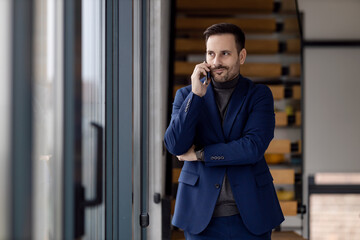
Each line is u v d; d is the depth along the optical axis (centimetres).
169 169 433
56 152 107
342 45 574
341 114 574
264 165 187
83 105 142
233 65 183
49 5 107
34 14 75
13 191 73
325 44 575
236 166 179
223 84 186
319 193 568
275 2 527
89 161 154
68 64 108
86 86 151
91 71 164
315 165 572
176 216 181
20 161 73
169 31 491
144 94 318
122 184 225
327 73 576
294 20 483
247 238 175
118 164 225
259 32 526
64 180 107
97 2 177
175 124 180
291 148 487
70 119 108
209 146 178
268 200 180
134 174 296
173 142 180
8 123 73
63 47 108
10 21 72
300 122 488
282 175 460
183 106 181
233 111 187
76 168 111
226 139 186
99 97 182
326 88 575
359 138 571
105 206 203
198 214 177
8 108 73
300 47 475
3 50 72
